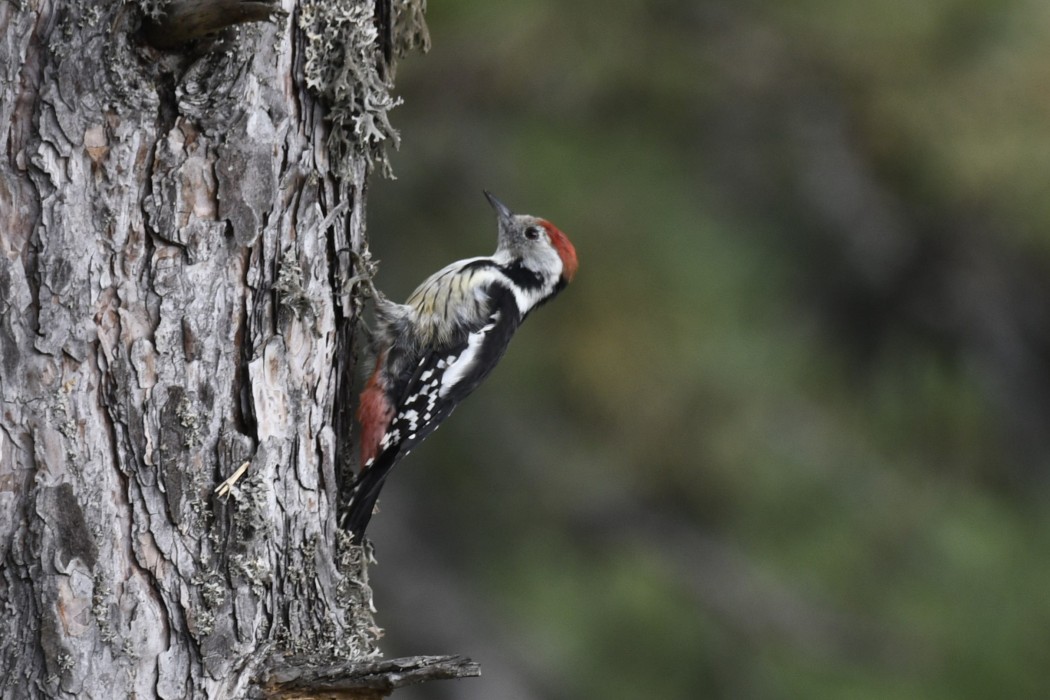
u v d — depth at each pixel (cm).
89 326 611
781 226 1397
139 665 625
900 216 1398
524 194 1275
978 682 1395
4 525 604
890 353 1478
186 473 634
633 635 1475
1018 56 1266
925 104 1284
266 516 659
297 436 682
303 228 683
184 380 633
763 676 1445
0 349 600
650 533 1478
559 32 1244
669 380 1302
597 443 1375
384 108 711
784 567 1480
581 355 1275
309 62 673
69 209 604
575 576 1483
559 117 1299
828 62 1299
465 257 1284
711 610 1476
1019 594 1445
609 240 1277
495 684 1423
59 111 598
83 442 611
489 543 1480
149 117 615
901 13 1280
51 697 609
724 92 1302
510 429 1423
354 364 763
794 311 1427
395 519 1472
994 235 1406
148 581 627
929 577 1454
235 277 647
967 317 1475
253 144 644
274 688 660
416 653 1426
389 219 1307
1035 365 1517
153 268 623
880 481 1473
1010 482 1526
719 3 1303
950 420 1502
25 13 591
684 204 1323
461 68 1259
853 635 1445
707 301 1314
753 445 1384
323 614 698
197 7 589
